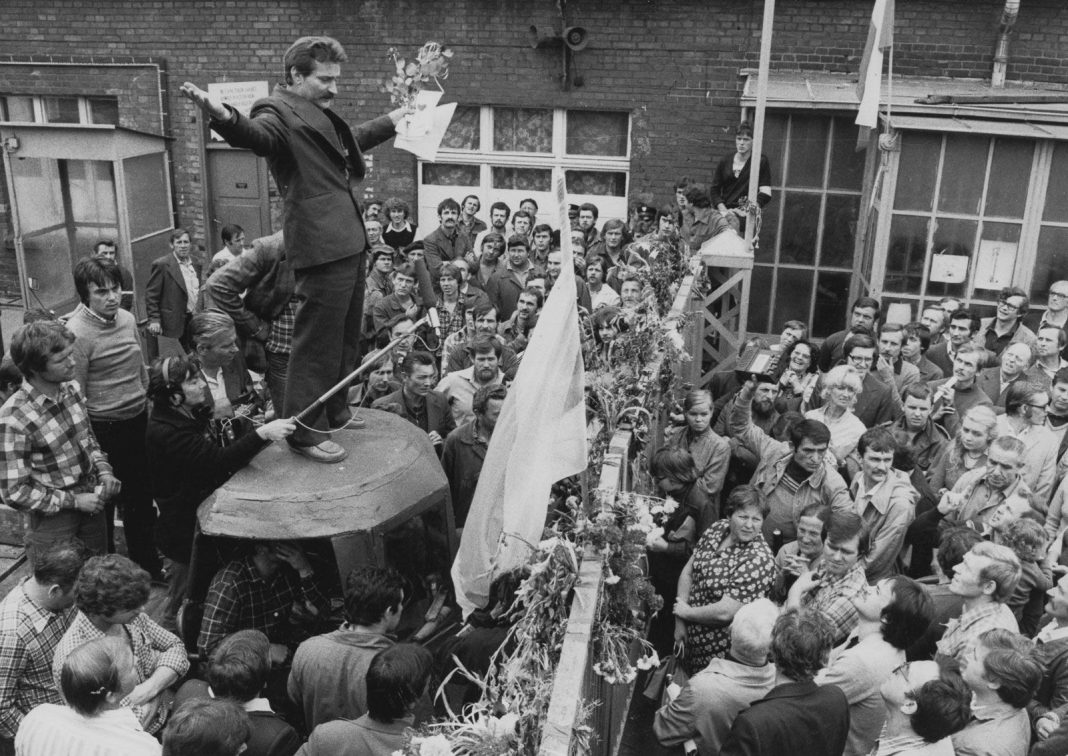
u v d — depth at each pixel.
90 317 6.10
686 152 11.58
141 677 4.39
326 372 4.78
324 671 4.04
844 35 10.99
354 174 4.78
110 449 6.22
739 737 3.69
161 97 12.56
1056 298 8.09
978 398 6.94
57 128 10.35
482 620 4.63
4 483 5.37
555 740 2.93
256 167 12.72
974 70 10.80
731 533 5.12
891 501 5.60
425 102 5.11
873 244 9.97
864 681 4.20
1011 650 3.91
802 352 7.42
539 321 3.79
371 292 8.95
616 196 12.19
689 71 11.34
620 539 3.95
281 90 4.56
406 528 4.93
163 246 11.41
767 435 6.62
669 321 6.53
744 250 8.41
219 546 4.77
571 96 11.68
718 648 5.06
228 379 5.46
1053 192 9.33
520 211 10.52
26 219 10.79
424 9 11.76
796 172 10.62
